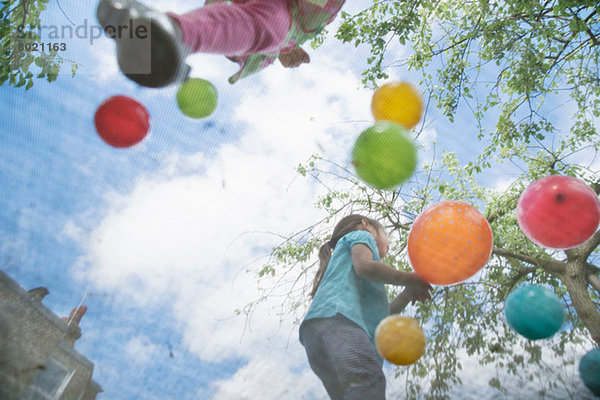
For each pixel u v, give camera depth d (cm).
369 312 126
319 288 130
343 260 134
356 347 113
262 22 125
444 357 128
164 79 116
